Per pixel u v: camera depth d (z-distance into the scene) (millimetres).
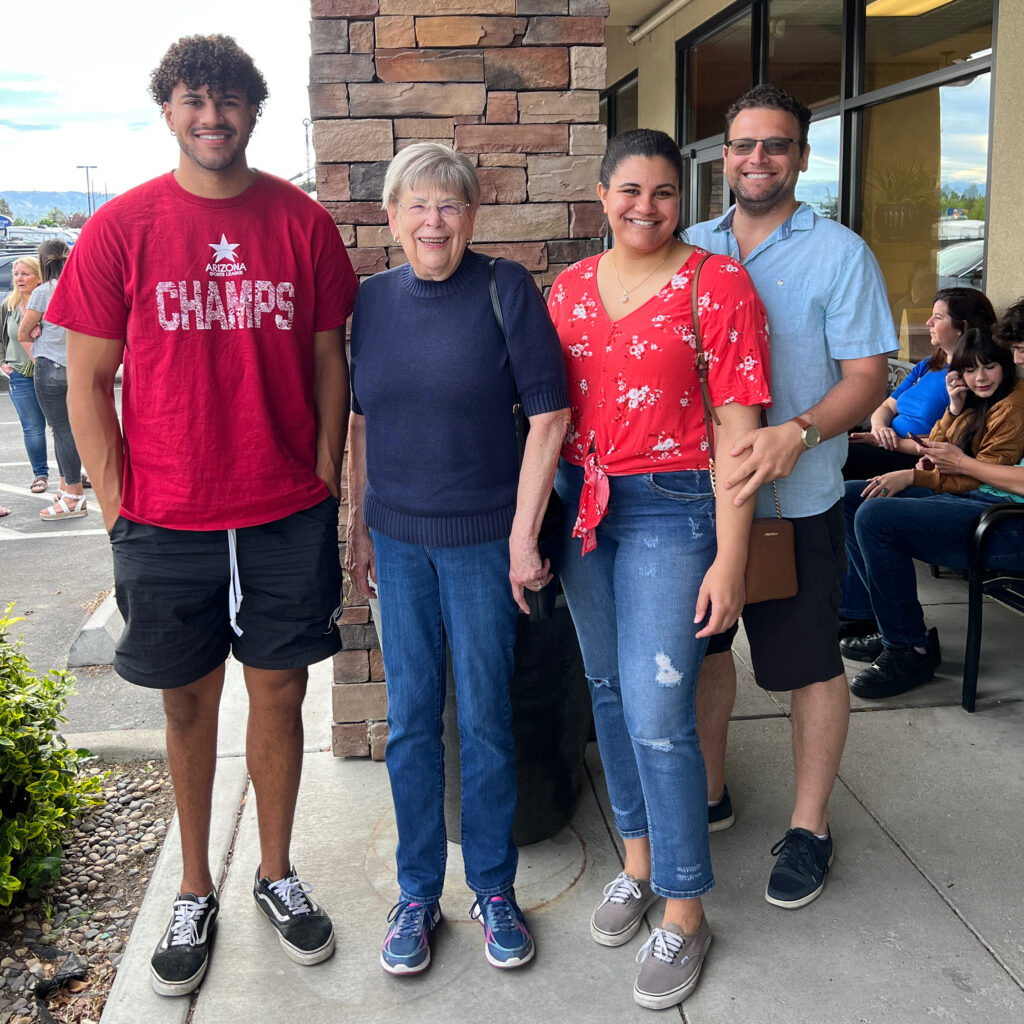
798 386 2355
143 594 2150
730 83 8062
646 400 2031
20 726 2680
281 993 2229
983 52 4930
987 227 4863
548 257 2996
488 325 2012
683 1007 2146
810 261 2311
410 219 1949
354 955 2344
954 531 3369
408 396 2043
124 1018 2166
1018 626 4102
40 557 5977
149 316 2012
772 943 2326
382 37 2836
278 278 2074
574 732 2715
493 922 2293
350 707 3154
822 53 6586
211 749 2346
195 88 1893
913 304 5789
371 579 2436
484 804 2248
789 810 2867
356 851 2725
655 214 1979
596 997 2193
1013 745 3170
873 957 2271
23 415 7484
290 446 2186
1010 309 3549
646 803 2170
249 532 2158
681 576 2066
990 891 2484
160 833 2926
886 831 2740
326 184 2898
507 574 2135
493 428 2070
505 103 2900
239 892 2564
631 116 10734
